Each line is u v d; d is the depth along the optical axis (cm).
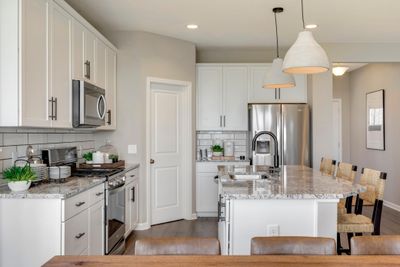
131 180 429
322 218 236
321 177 320
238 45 555
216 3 373
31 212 238
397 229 473
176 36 502
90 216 287
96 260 136
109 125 438
